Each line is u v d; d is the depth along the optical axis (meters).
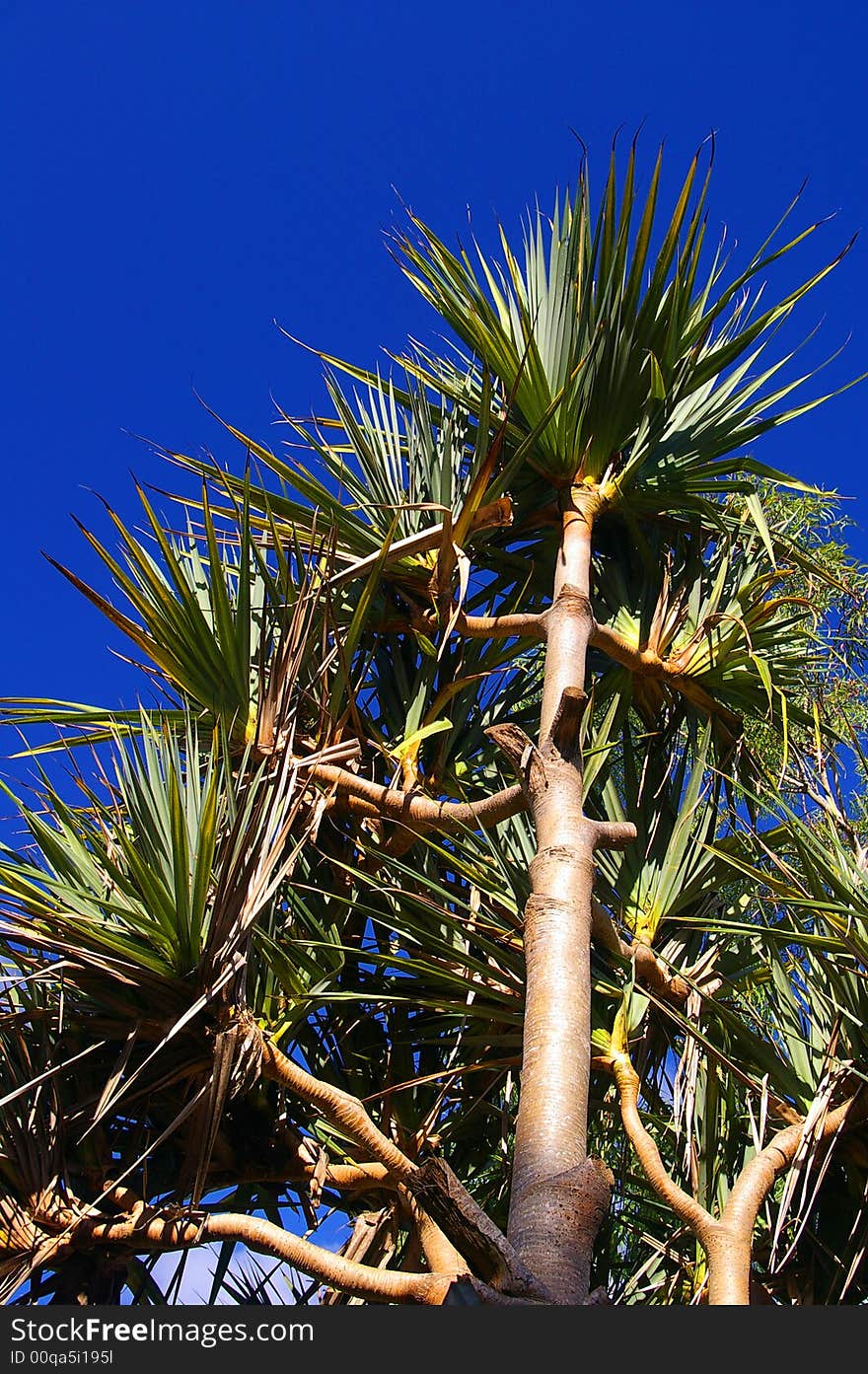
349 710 3.71
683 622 4.03
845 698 4.21
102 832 3.30
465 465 4.31
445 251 4.00
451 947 3.30
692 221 3.69
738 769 4.16
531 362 3.71
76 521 3.42
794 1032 3.22
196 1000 2.91
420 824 3.52
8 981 2.88
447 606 3.83
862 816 3.89
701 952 3.71
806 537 4.99
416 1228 2.79
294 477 3.95
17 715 3.73
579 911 2.73
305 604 3.61
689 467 4.16
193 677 3.62
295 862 3.38
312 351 4.36
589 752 3.56
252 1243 2.70
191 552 4.16
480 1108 3.72
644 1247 3.84
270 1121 3.22
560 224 4.14
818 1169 3.02
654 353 3.84
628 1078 3.08
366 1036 3.80
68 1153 3.05
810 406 4.16
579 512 3.88
